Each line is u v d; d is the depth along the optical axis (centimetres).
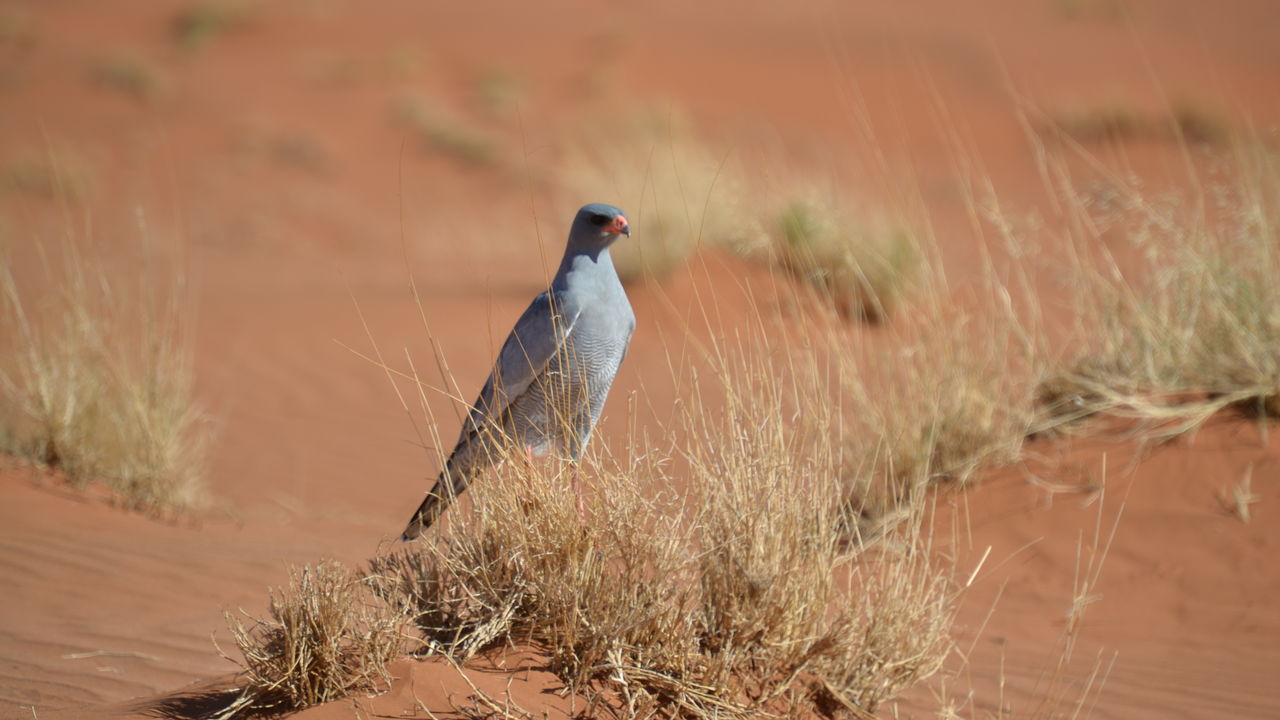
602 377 1223
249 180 6594
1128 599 1409
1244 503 1522
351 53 9644
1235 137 1941
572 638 934
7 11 10225
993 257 2819
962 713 1123
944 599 1175
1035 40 9569
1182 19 10575
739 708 939
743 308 2588
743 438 1078
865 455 1652
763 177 2062
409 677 893
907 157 2138
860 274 1980
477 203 6147
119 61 8669
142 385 1950
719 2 11756
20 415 1941
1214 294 1731
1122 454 1666
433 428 1059
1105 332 1816
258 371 2959
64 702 1052
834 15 10769
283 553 1608
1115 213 1953
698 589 1034
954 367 1731
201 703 962
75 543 1560
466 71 9131
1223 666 1238
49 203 5831
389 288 4075
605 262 1219
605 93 8206
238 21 10406
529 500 1002
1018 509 1606
